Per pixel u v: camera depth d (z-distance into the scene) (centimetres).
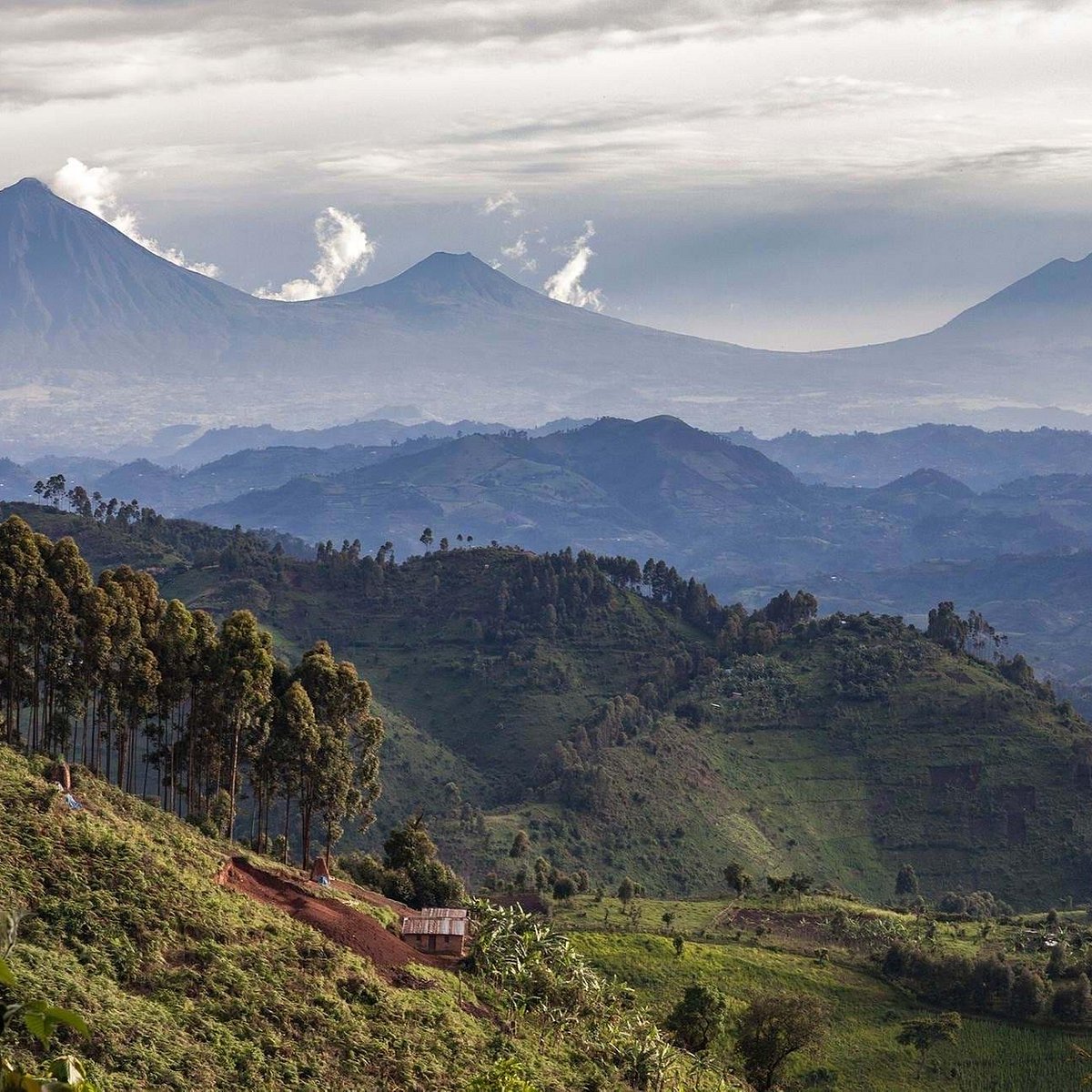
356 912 10688
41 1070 1898
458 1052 8675
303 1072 7594
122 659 11675
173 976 7906
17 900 7838
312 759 12669
